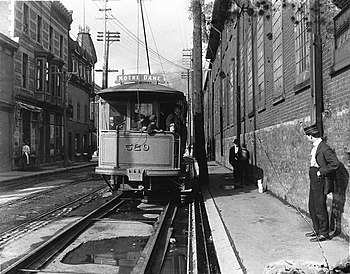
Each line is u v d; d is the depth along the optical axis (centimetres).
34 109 3180
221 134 3162
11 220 1110
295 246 695
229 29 2533
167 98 1320
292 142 1070
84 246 840
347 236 720
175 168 1265
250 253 661
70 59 4531
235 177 1747
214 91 3969
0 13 2944
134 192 1347
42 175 2686
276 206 1123
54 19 3891
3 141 2759
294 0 1045
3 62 2766
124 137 1262
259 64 1590
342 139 737
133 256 763
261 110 1501
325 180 718
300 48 994
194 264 686
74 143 4612
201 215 1161
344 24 720
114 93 1316
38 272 658
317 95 845
